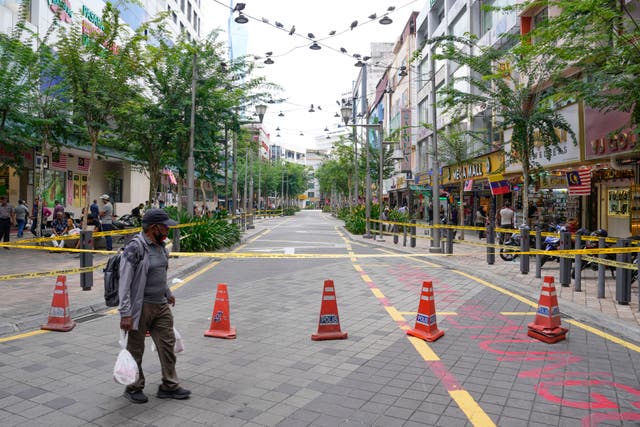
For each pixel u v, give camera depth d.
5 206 16.62
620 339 6.14
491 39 23.73
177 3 38.91
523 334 6.35
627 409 4.02
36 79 15.27
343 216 47.34
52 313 6.61
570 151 16.03
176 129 16.75
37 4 19.17
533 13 19.39
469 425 3.72
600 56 10.31
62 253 15.15
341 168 44.69
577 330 6.62
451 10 30.48
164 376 4.23
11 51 14.49
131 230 11.38
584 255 9.98
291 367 5.05
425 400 4.20
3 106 14.23
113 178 31.30
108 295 4.18
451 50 14.48
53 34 19.98
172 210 17.58
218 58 18.09
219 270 12.79
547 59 13.67
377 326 6.75
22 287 9.48
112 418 3.84
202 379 4.71
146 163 23.38
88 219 16.88
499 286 10.17
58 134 16.36
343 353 5.54
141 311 4.12
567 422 3.78
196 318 7.25
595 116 14.64
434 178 16.92
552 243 12.94
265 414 3.92
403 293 9.30
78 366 5.08
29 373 4.86
